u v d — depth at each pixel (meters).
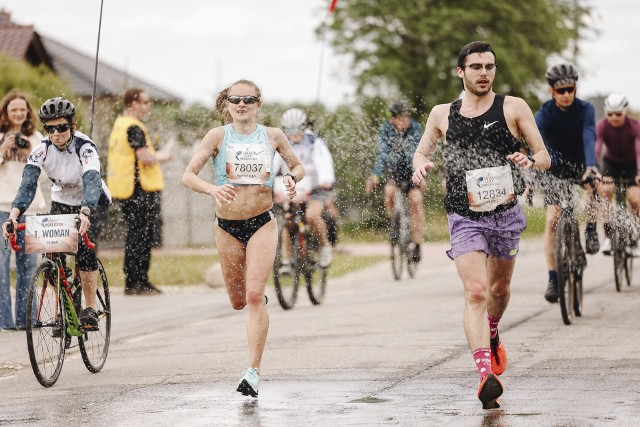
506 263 12.14
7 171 18.66
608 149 22.39
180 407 11.80
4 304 19.08
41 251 13.85
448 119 12.00
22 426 11.19
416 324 18.34
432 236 39.03
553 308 19.97
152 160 24.45
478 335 11.50
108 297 15.11
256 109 12.65
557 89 18.27
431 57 75.56
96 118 27.92
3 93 34.34
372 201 33.31
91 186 14.13
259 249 12.41
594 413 10.92
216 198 12.09
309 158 22.41
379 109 32.00
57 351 13.95
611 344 15.50
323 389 12.64
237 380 13.45
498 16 76.56
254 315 12.29
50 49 63.59
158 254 36.00
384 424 10.66
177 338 17.94
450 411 11.20
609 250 22.38
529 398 11.77
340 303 22.58
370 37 75.25
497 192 11.77
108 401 12.38
